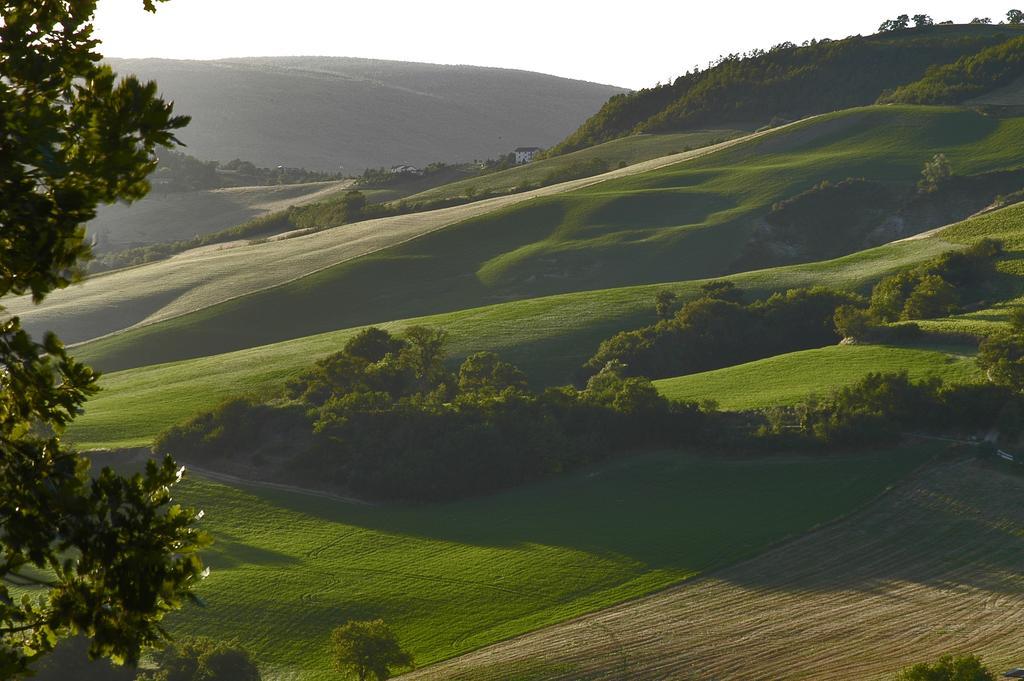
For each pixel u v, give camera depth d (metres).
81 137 18.88
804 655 122.31
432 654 133.50
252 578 158.75
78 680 124.81
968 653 119.12
